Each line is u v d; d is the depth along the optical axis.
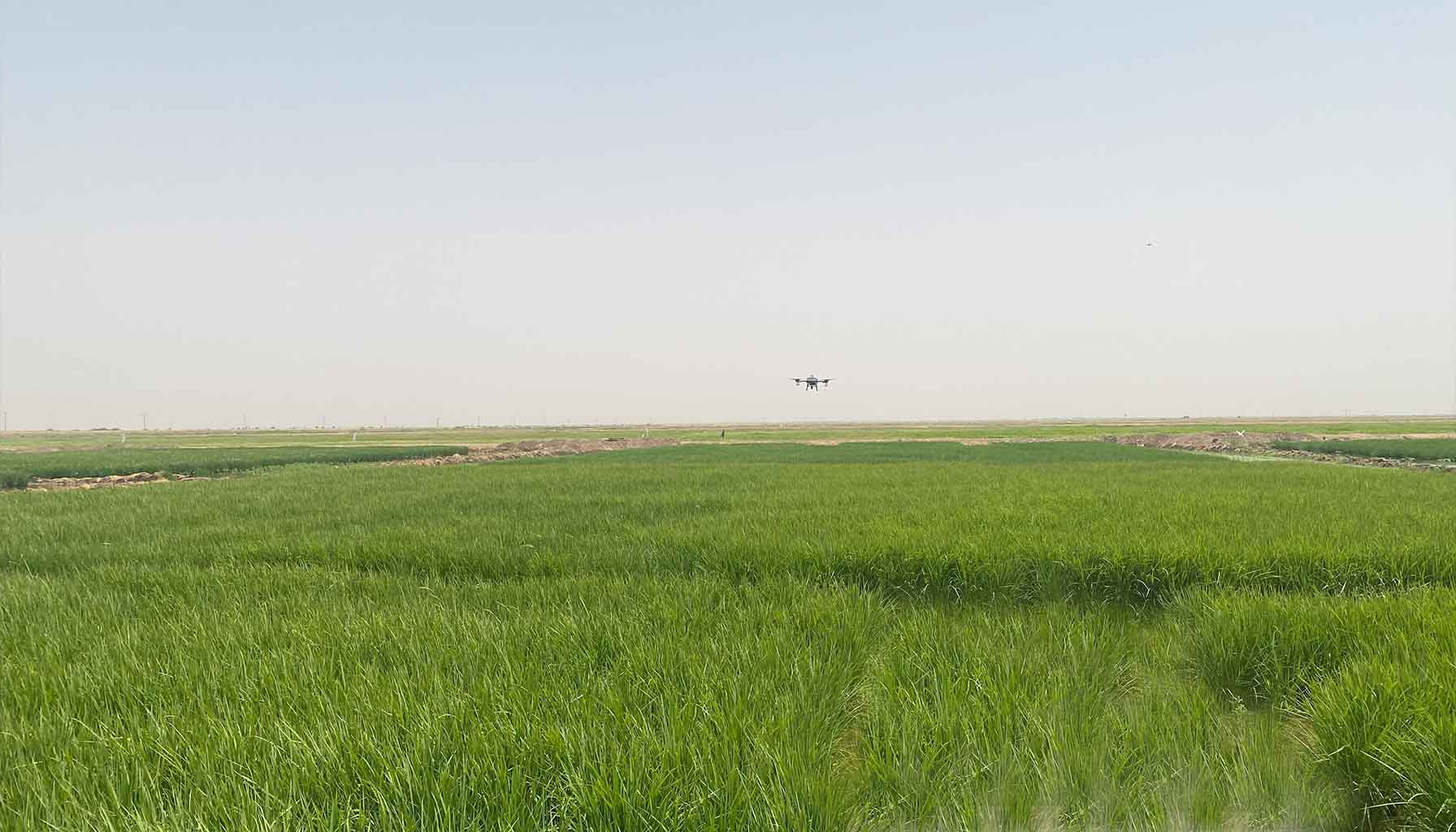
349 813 2.63
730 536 9.02
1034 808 3.01
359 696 3.66
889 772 3.19
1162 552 7.32
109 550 9.38
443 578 7.87
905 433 105.56
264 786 2.79
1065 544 7.76
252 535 10.23
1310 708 3.86
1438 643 4.31
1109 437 73.56
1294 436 62.22
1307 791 3.26
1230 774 3.30
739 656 4.39
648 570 7.92
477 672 4.13
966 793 3.03
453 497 14.79
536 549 8.78
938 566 7.43
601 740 3.09
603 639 4.77
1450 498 12.21
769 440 81.62
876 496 13.65
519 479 19.78
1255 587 6.76
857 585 7.15
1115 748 3.39
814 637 5.05
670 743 3.06
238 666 4.27
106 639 5.07
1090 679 4.36
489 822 2.63
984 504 11.95
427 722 3.21
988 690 3.96
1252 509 10.80
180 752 3.14
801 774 2.97
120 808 2.72
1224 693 4.67
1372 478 16.91
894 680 4.22
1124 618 6.68
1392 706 3.44
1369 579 6.88
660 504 13.21
